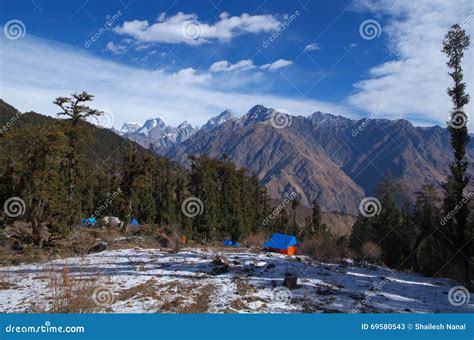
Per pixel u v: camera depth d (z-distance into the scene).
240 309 11.43
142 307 11.30
